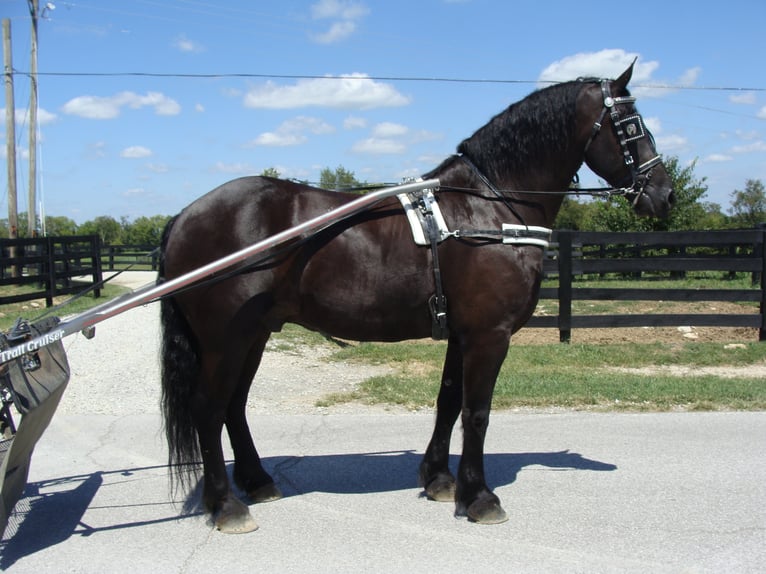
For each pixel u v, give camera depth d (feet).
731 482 14.60
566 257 31.63
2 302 43.73
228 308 12.07
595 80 13.26
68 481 15.10
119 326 37.81
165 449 17.46
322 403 22.13
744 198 155.12
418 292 12.45
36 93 71.72
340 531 12.28
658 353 29.53
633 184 13.07
